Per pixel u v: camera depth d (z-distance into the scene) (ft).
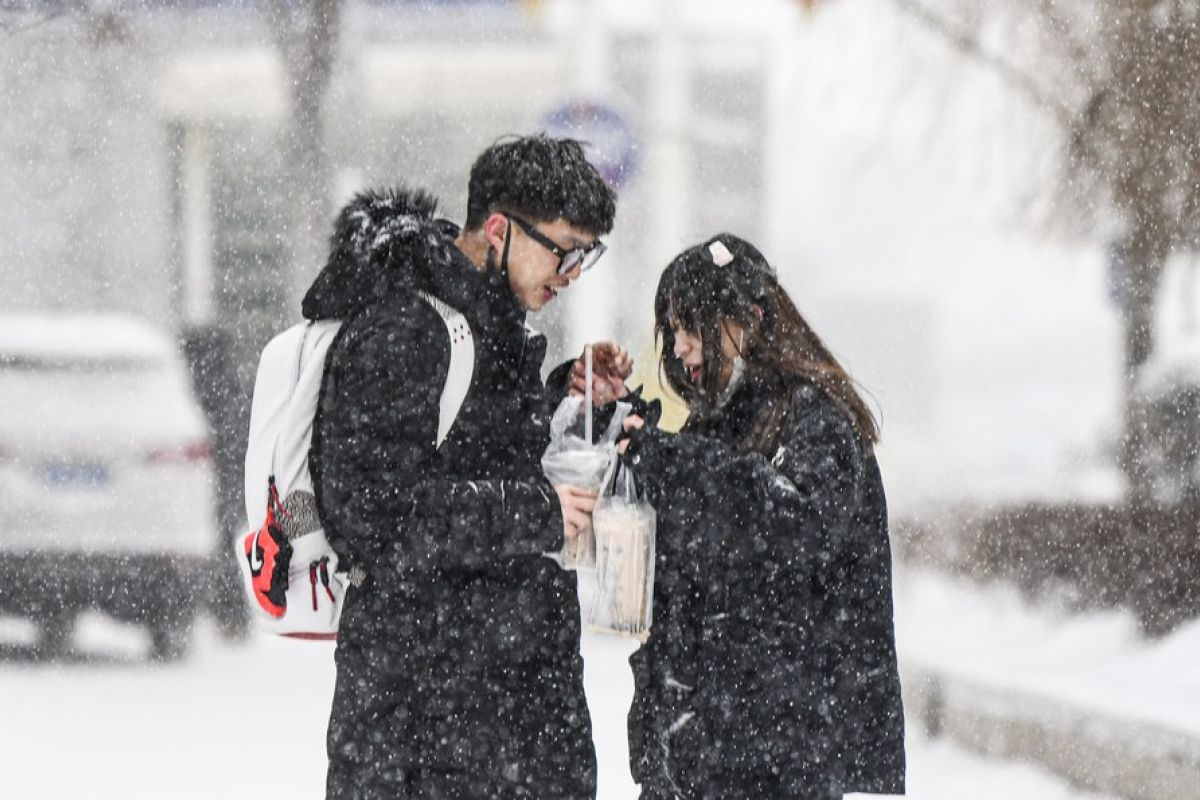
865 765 44.75
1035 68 118.52
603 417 45.16
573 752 41.83
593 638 111.55
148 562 101.96
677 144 199.52
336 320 40.73
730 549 42.68
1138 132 113.70
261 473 40.55
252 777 76.13
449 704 40.73
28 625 101.71
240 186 169.17
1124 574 106.42
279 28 150.82
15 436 101.35
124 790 73.92
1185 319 117.08
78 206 170.40
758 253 45.16
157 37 171.94
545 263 41.01
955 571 117.19
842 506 42.83
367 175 179.83
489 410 40.50
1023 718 79.20
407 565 39.37
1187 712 73.05
